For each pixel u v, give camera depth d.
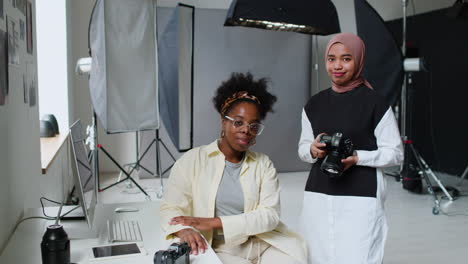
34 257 1.64
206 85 6.36
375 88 4.46
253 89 1.86
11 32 2.10
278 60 6.59
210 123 6.41
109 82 3.75
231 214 1.81
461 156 6.27
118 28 3.75
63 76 5.36
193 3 6.80
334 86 2.27
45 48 5.31
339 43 2.18
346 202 2.15
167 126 4.65
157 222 2.05
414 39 6.96
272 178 1.86
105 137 6.89
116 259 1.57
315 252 2.25
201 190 1.81
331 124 2.24
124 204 2.42
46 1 5.27
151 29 3.91
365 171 2.14
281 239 1.83
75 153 1.75
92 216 2.01
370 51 4.43
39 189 2.96
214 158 1.85
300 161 6.86
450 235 3.98
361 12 4.39
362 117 2.15
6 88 1.91
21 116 2.33
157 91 3.99
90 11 6.61
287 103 6.68
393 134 2.11
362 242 2.10
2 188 1.80
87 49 6.62
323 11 4.69
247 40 6.44
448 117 6.42
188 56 4.02
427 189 5.72
